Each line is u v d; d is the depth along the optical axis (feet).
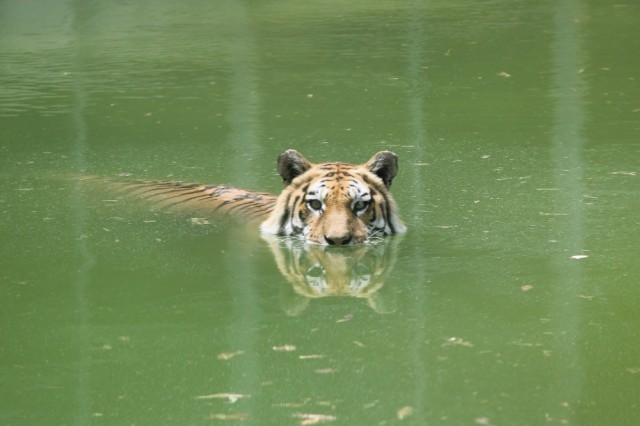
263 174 52.29
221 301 35.53
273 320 33.91
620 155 54.65
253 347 31.83
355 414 27.66
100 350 31.71
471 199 47.34
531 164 53.26
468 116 64.90
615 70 78.84
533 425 26.86
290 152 42.57
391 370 30.17
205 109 68.03
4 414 27.86
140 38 99.09
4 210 46.32
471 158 54.80
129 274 38.11
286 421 27.27
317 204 41.29
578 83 74.33
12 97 73.05
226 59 86.89
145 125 63.77
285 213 42.34
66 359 31.12
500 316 33.94
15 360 31.09
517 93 71.56
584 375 29.63
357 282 37.22
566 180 50.19
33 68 84.38
